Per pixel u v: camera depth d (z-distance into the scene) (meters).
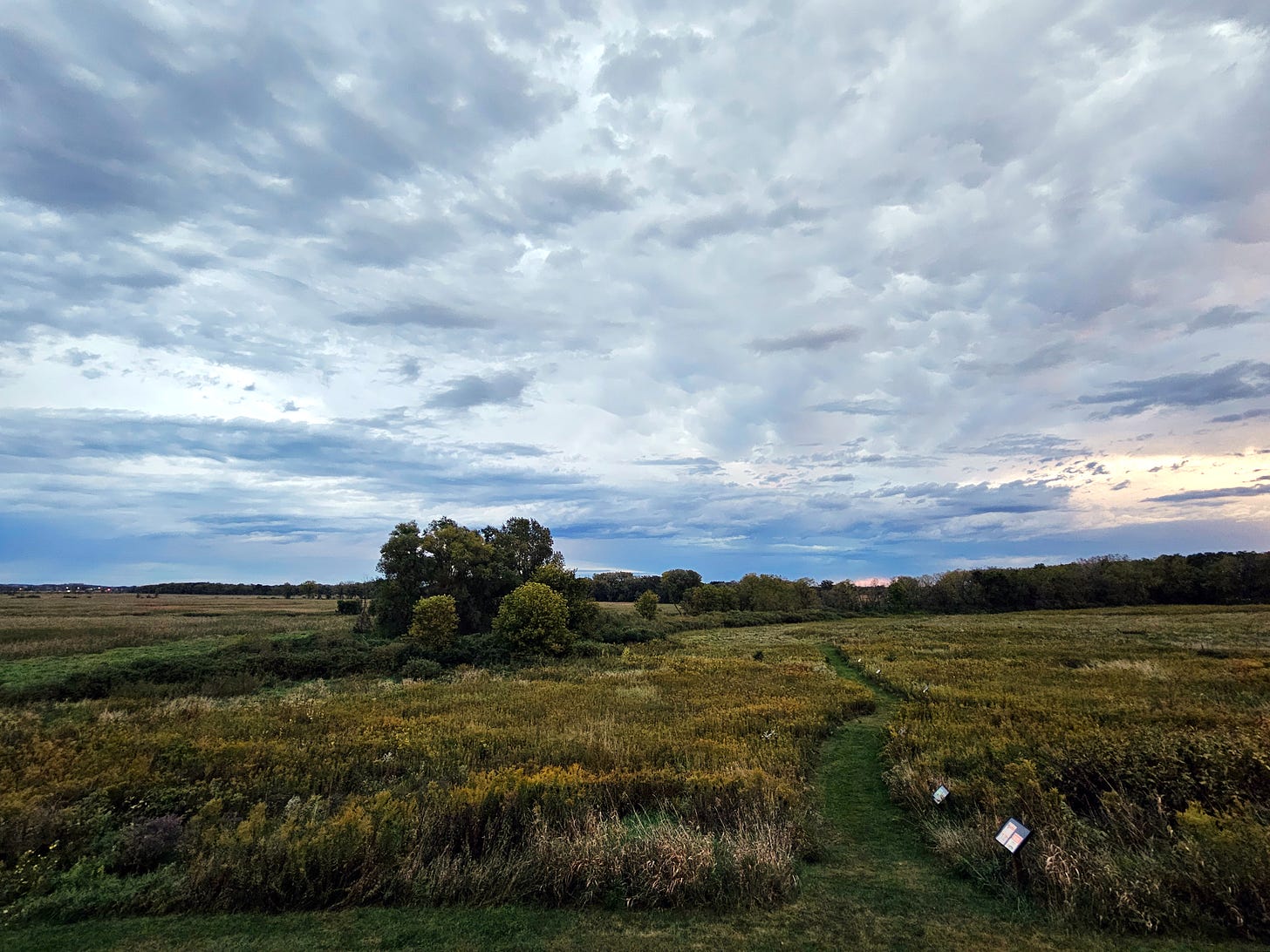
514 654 40.53
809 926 6.74
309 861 7.55
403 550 52.75
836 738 17.61
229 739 16.17
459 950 6.24
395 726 18.34
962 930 6.59
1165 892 6.72
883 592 117.69
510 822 8.70
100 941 6.48
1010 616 83.88
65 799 10.58
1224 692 20.80
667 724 18.55
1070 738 12.58
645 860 7.66
